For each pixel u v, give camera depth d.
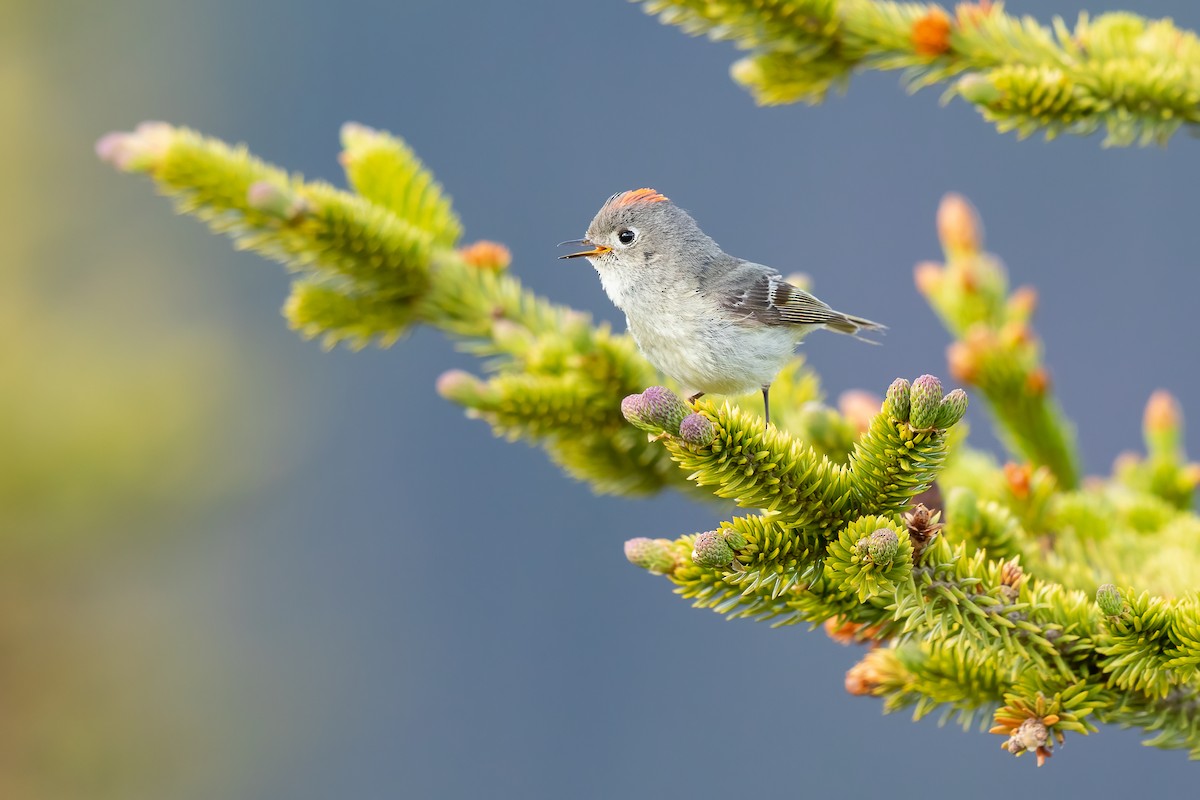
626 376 5.48
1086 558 5.03
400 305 6.16
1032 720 3.76
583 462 5.69
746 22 5.54
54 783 14.34
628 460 5.68
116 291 19.17
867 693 4.29
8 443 12.38
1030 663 3.88
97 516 13.08
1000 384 5.85
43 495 12.55
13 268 18.30
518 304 6.20
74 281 19.11
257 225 5.86
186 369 13.40
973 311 6.17
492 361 6.15
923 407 3.58
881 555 3.56
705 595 4.12
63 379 13.08
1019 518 5.20
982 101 5.06
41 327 15.80
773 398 6.33
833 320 6.47
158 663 15.13
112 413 12.89
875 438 3.74
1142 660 3.72
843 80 5.75
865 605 4.14
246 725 17.56
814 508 3.82
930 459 3.72
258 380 16.11
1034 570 4.54
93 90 22.00
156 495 12.98
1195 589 4.36
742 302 6.22
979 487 5.54
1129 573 4.74
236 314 21.05
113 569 13.76
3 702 14.12
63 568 13.34
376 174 6.33
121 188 20.38
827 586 4.08
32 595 13.45
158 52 25.45
